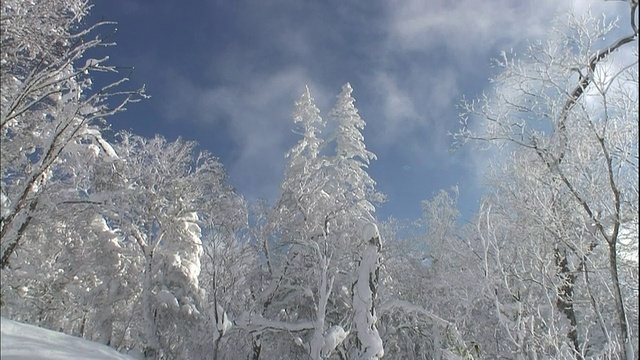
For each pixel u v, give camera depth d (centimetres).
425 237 2525
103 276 2245
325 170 2572
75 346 991
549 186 1462
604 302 1489
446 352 1666
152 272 2289
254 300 2303
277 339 2359
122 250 2248
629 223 1321
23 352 854
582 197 1363
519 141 1561
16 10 1338
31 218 1731
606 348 1188
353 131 2709
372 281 1847
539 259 1371
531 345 1243
